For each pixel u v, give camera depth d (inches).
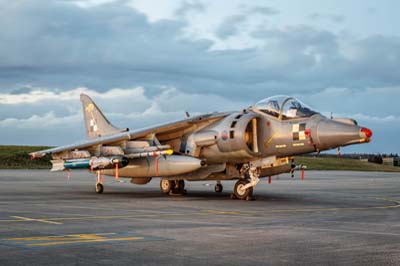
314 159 3203.7
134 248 311.6
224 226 422.0
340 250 312.3
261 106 745.6
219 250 308.0
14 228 396.8
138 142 794.8
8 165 2121.1
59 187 1014.4
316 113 705.6
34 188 973.8
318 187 1115.9
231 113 780.0
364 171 2492.6
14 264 263.7
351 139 650.8
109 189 990.4
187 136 797.9
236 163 773.9
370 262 277.9
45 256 284.0
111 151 791.7
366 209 607.2
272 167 763.4
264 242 339.3
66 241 335.3
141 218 476.7
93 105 978.7
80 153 813.2
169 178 813.2
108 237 354.3
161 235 366.0
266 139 727.1
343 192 951.6
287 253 301.3
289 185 1196.5
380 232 392.8
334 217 506.3
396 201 746.8
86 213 519.8
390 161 3560.5
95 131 974.4
